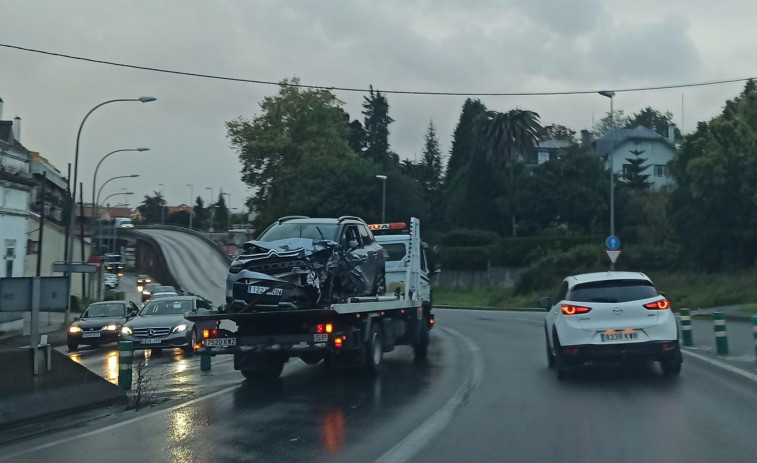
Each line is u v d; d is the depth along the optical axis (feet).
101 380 41.06
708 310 114.62
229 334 45.78
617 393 40.45
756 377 43.88
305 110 270.67
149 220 635.25
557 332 45.62
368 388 45.42
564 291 48.19
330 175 242.78
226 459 27.48
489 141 252.01
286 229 50.85
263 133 268.21
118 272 186.70
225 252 332.80
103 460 27.71
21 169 109.60
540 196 233.96
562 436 30.27
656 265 166.40
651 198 186.60
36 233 163.22
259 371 50.85
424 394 42.29
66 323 123.95
